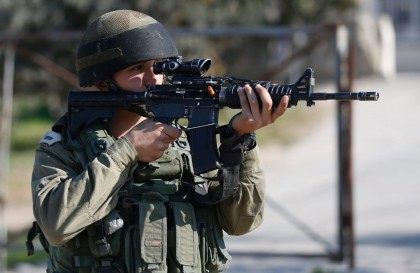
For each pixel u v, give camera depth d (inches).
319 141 1593.3
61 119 316.2
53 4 1513.3
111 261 305.4
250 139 303.4
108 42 311.0
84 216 290.0
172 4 1505.9
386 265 761.0
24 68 1509.6
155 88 307.3
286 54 1724.9
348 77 744.3
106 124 315.3
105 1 1491.1
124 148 295.9
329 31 735.1
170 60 307.6
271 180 1293.1
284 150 1529.3
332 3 1926.7
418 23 2770.7
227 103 298.7
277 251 788.6
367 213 1032.8
